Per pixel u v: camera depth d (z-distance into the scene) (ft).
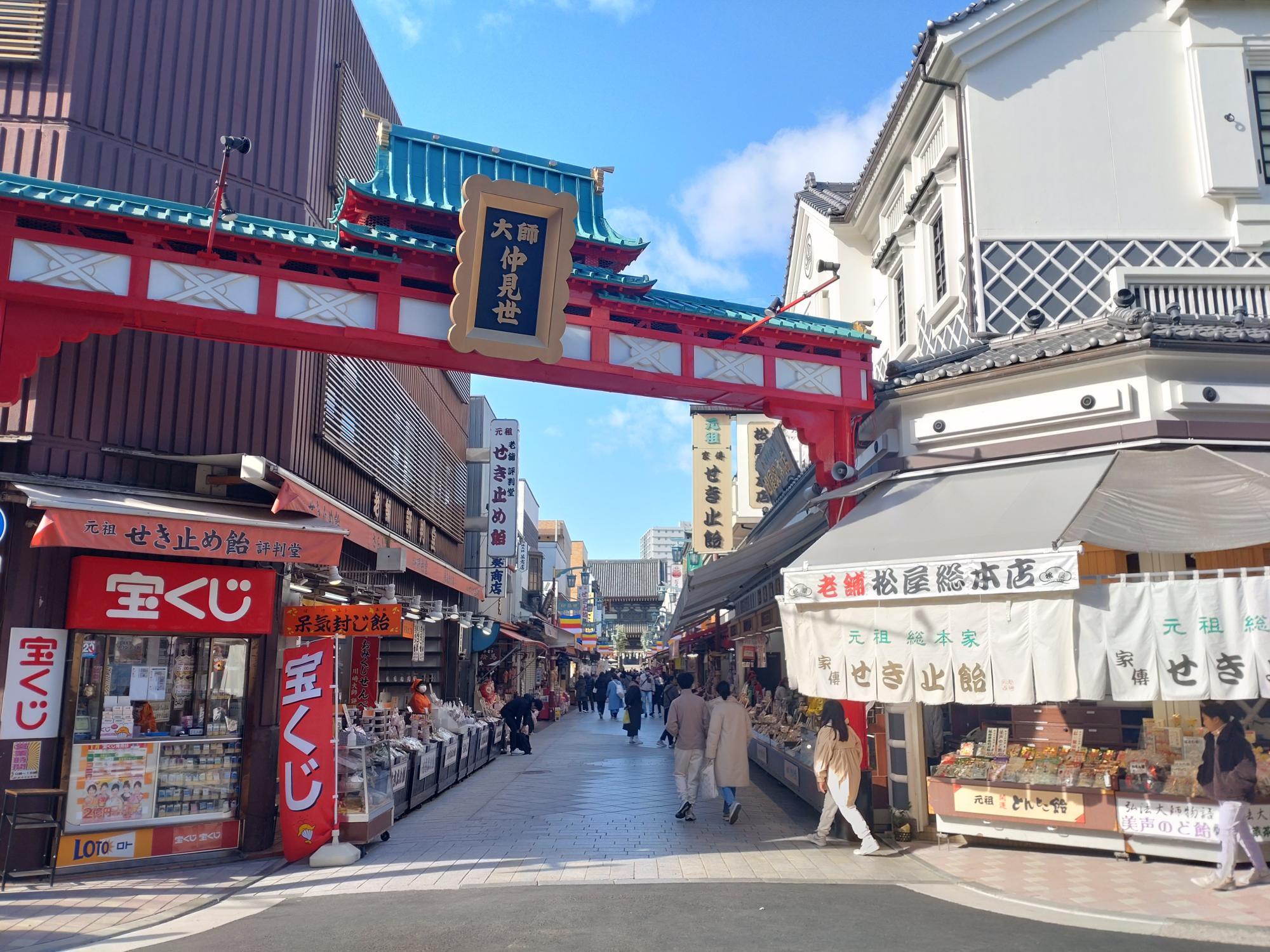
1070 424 29.43
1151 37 39.45
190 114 33.99
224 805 30.71
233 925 21.74
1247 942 18.66
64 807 27.37
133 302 25.61
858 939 19.06
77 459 29.30
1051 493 27.25
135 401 30.96
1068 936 19.25
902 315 48.91
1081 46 39.37
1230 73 38.34
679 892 23.76
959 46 38.91
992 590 25.13
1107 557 31.55
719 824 34.78
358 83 44.78
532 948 18.72
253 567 31.58
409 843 32.14
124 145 32.01
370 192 30.04
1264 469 26.68
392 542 44.04
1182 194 38.04
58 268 25.04
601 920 20.85
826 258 58.90
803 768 38.58
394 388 50.49
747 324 32.73
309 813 29.53
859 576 27.48
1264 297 36.47
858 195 52.65
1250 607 23.17
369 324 28.25
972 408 31.40
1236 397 28.14
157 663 30.25
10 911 23.38
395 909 22.61
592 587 209.15
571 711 128.77
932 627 26.30
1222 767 23.41
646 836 32.50
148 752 29.35
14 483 26.17
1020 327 36.63
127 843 28.43
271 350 34.81
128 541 26.20
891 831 31.14
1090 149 38.52
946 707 33.99
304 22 38.17
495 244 27.94
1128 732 30.40
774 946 18.60
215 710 31.14
